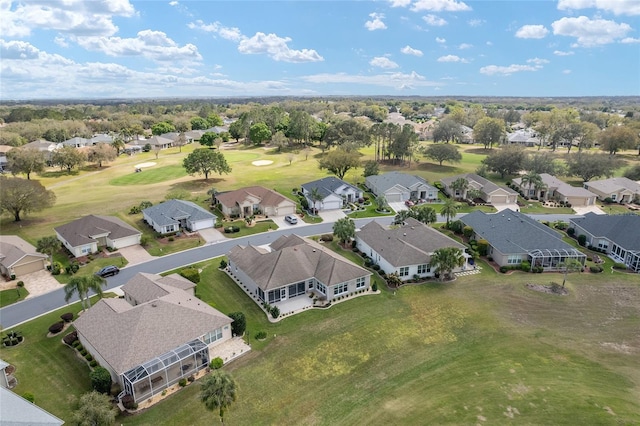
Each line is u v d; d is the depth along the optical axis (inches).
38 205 2910.9
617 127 5580.7
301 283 1955.0
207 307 1664.6
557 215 3312.0
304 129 6314.0
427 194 3745.1
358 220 3154.5
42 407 1248.2
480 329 1689.2
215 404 1082.7
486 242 2432.3
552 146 6599.4
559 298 1940.2
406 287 2047.2
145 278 1835.6
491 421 1203.2
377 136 5477.4
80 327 1504.7
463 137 7396.7
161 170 4785.9
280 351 1531.7
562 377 1402.6
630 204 3634.4
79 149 5187.0
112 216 3073.3
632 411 1249.4
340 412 1237.7
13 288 2026.3
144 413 1227.2
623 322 1748.3
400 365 1457.9
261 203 3230.8
